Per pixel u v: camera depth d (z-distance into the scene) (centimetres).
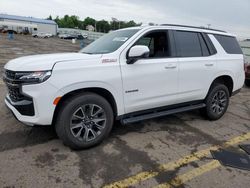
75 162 334
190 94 470
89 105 358
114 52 377
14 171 307
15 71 328
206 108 512
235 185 303
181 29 462
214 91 509
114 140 406
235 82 553
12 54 1714
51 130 425
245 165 350
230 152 388
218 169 336
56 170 314
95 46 441
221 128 490
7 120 460
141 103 406
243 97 799
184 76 450
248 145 418
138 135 431
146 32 412
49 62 329
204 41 495
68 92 337
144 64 397
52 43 3700
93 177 305
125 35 418
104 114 374
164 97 432
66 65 334
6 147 364
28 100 328
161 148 388
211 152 384
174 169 331
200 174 323
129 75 382
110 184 294
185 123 505
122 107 388
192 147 398
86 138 363
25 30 6931
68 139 349
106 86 362
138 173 318
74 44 3919
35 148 365
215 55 505
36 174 304
